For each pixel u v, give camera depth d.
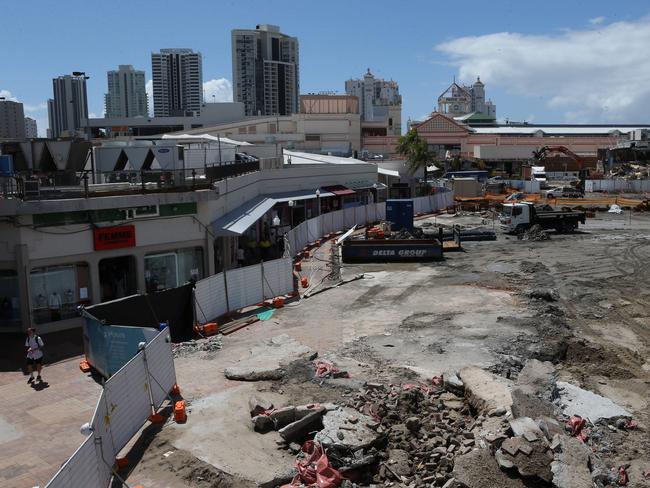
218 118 109.25
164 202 27.98
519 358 20.91
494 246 47.62
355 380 18.06
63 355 22.27
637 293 31.41
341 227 56.62
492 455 13.20
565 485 12.16
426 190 83.88
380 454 13.91
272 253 42.69
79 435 15.70
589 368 20.64
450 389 17.48
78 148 28.14
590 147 133.00
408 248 41.47
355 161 70.94
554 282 33.84
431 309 28.11
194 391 18.02
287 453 14.20
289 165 55.53
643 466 13.88
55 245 25.20
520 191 90.38
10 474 13.80
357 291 32.19
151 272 28.61
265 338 23.78
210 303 25.73
